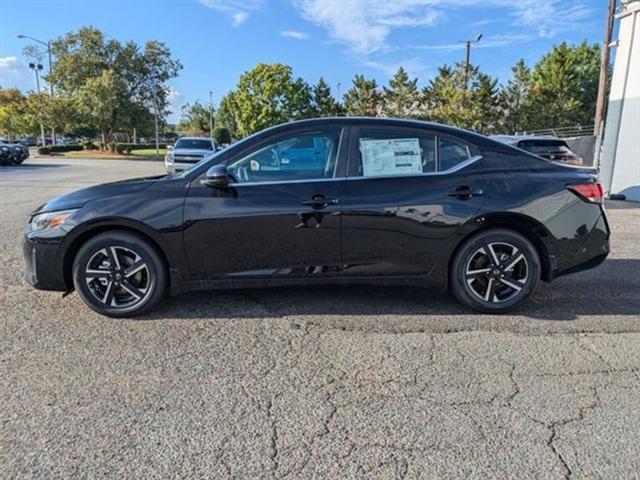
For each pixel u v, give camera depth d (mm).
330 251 3723
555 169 3912
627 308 4039
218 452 2191
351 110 63250
